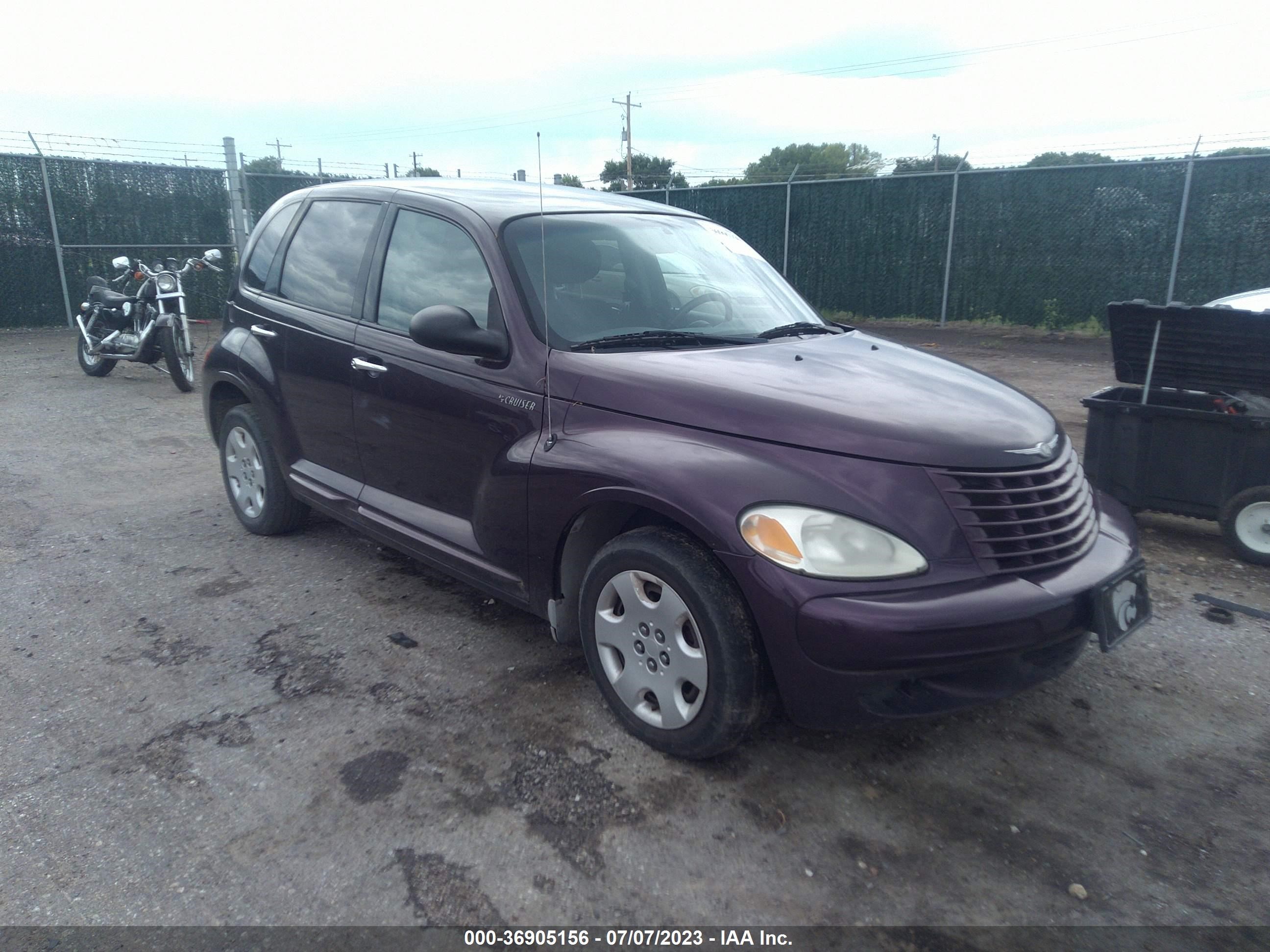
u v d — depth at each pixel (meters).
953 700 2.66
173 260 9.97
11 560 4.68
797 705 2.67
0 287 14.19
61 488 5.96
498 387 3.39
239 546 4.90
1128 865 2.56
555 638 3.38
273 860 2.52
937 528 2.62
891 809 2.79
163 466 6.52
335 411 4.18
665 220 4.31
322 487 4.36
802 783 2.90
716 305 3.84
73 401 8.84
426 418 3.67
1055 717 3.31
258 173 16.36
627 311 3.60
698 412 2.91
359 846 2.58
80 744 3.06
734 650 2.69
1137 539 3.19
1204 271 12.85
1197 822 2.75
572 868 2.51
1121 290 13.59
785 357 3.36
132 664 3.60
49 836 2.61
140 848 2.56
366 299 4.07
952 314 15.30
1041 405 3.37
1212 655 3.79
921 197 15.19
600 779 2.89
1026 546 2.74
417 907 2.37
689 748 2.89
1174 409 4.83
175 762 2.96
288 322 4.44
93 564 4.62
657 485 2.80
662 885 2.46
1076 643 2.96
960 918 2.37
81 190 14.59
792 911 2.38
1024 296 14.51
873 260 15.96
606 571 3.04
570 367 3.22
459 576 3.68
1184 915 2.38
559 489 3.10
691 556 2.77
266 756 3.00
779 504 2.63
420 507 3.86
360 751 3.03
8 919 2.30
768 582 2.58
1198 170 12.64
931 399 2.99
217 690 3.41
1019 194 14.19
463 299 3.65
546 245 3.66
